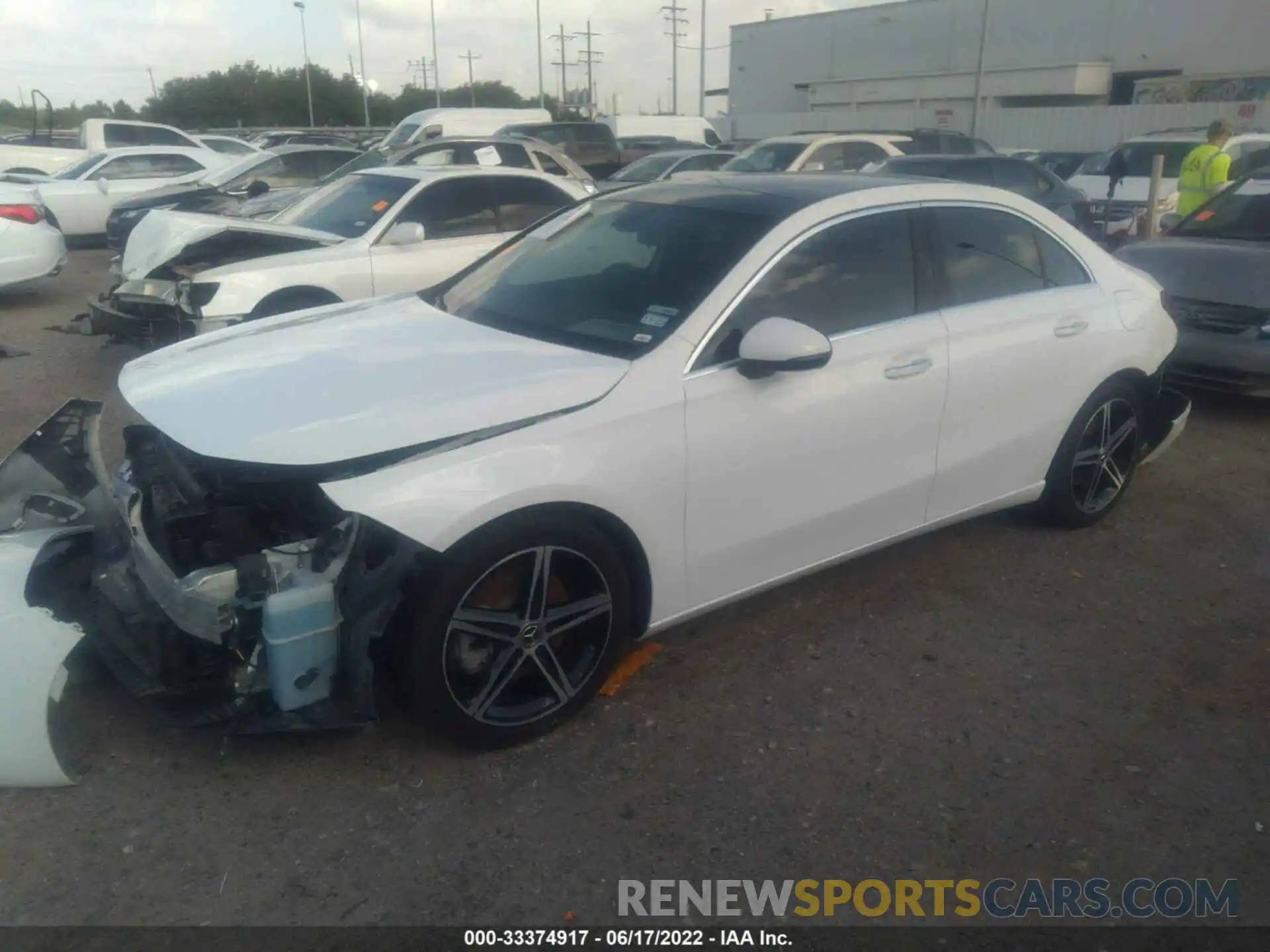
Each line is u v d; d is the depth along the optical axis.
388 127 71.69
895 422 3.98
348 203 8.34
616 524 3.34
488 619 3.15
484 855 2.92
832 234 3.93
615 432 3.28
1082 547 4.99
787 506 3.77
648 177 17.25
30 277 11.05
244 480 2.99
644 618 3.56
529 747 3.38
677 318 3.58
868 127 42.38
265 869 2.84
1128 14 40.62
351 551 2.98
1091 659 4.02
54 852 2.88
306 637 2.98
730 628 4.18
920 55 47.31
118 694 3.57
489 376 3.32
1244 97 35.72
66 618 3.17
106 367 8.18
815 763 3.36
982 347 4.24
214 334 4.07
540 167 12.96
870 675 3.86
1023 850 3.01
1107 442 5.01
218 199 12.99
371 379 3.32
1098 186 15.41
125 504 3.13
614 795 3.17
